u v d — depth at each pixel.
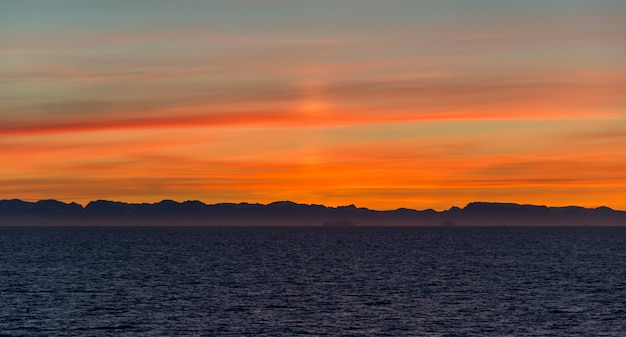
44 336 71.06
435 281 121.50
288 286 113.94
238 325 76.94
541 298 98.12
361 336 71.44
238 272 140.25
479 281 121.38
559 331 74.12
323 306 90.50
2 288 108.44
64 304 91.19
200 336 71.12
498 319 80.88
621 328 75.81
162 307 89.12
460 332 73.50
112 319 80.25
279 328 75.31
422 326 76.62
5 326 75.81
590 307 89.75
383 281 121.75
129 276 129.88
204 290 107.81
